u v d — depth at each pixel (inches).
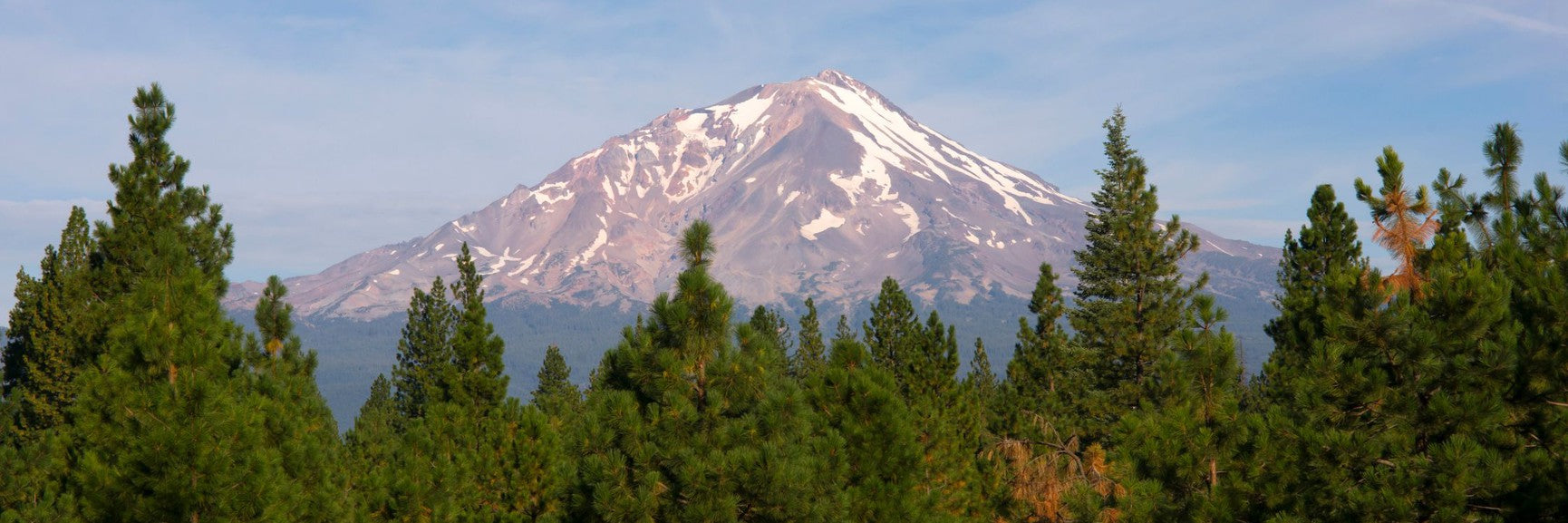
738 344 737.0
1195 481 627.2
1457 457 545.3
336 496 874.1
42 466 870.4
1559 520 546.9
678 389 705.6
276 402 879.7
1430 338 582.6
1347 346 607.8
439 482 965.8
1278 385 706.8
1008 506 1123.9
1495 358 577.6
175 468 671.1
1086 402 1611.7
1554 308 588.4
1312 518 585.0
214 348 741.9
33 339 1672.0
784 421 707.4
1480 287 587.2
